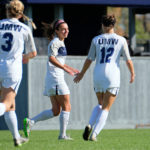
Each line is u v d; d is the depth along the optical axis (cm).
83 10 6122
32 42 2197
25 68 4909
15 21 2162
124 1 5375
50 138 3022
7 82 2086
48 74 2714
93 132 2475
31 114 4859
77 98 4953
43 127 4797
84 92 4978
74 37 6088
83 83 4978
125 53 2520
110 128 5012
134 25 6219
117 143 2572
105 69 2480
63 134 2773
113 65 2492
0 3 5038
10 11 2167
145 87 5172
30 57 2219
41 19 5859
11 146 2341
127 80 5103
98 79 2489
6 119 2166
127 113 5097
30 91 4862
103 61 2502
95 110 2573
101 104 2586
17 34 2134
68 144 2439
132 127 5097
